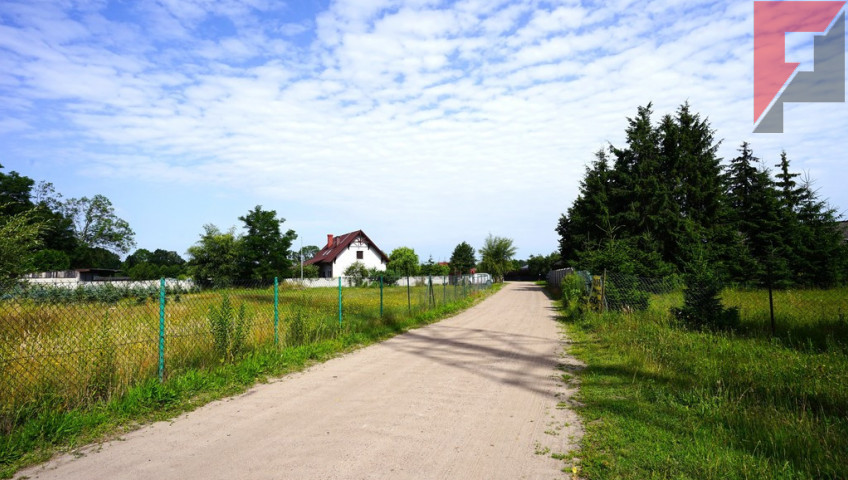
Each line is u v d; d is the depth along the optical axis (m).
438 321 15.91
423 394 6.39
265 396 6.35
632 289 14.73
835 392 5.77
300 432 4.89
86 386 5.65
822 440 4.30
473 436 4.73
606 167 40.84
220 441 4.66
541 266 75.69
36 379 5.52
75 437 4.72
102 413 5.30
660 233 32.44
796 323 10.95
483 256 65.38
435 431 4.89
